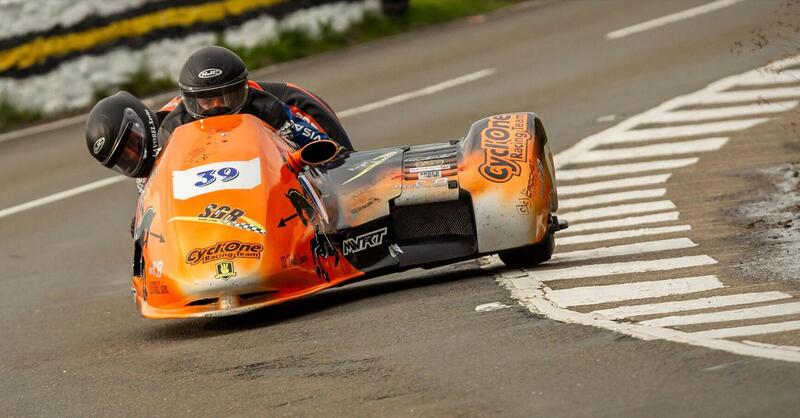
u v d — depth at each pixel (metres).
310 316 22.05
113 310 27.05
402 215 23.78
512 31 66.56
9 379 20.80
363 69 60.25
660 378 15.02
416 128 46.19
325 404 15.86
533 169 23.50
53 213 40.88
